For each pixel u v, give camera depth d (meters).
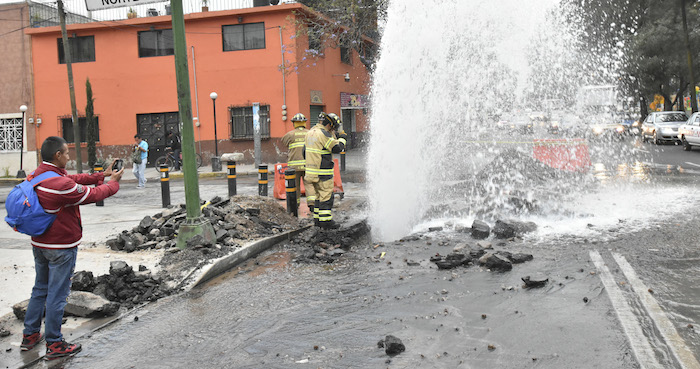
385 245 8.62
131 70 28.98
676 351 4.29
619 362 4.14
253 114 25.83
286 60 27.16
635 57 34.44
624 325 4.86
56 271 4.83
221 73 27.91
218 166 25.17
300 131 11.81
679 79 39.97
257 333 5.15
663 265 6.76
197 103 28.27
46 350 4.92
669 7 34.94
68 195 4.75
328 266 7.57
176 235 8.77
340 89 33.03
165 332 5.34
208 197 15.47
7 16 30.00
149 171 27.08
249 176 23.08
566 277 6.39
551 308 5.39
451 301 5.77
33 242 4.86
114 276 6.56
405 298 5.95
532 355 4.35
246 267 7.73
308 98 28.38
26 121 30.27
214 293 6.56
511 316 5.24
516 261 7.16
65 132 30.12
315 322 5.36
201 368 4.45
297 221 10.74
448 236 9.00
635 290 5.82
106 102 29.34
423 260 7.56
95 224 11.35
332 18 27.28
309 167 9.54
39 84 30.02
